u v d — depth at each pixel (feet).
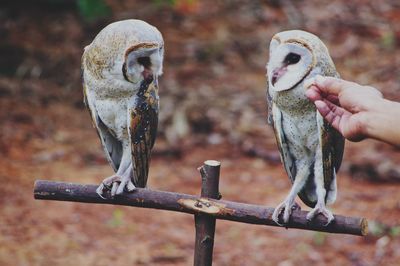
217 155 45.27
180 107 49.98
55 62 54.54
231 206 16.37
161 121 48.47
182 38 60.80
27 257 33.42
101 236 35.76
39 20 60.23
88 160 43.55
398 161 44.32
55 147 44.75
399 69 57.88
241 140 46.70
